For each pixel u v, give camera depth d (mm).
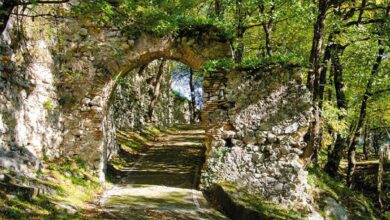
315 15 11641
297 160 11625
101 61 12812
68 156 12453
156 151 18844
